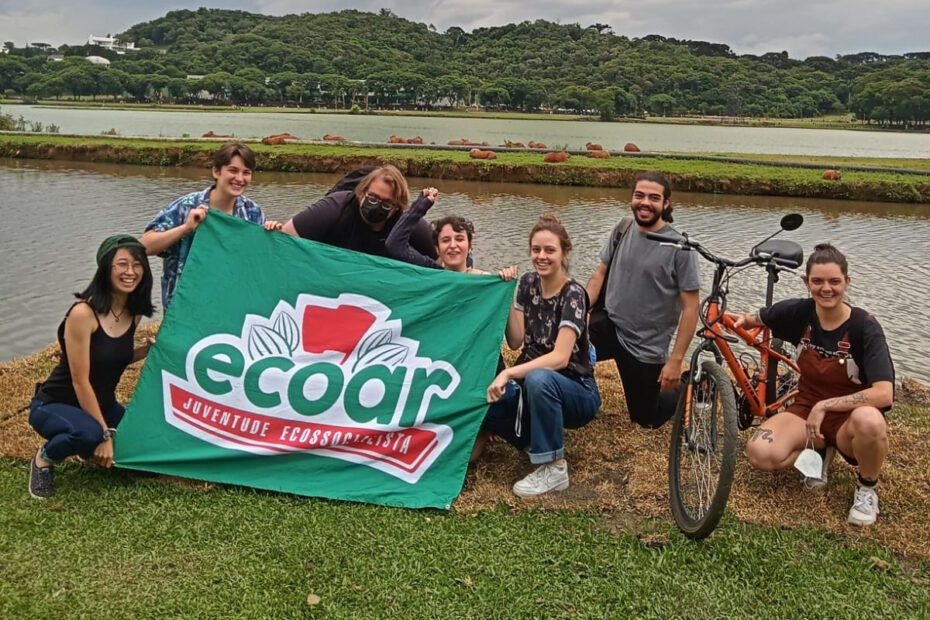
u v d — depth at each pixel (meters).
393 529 3.83
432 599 3.31
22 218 16.17
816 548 3.78
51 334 8.82
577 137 57.59
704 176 26.81
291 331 4.45
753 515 4.05
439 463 4.25
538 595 3.37
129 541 3.64
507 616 3.22
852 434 3.92
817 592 3.42
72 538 3.65
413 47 150.62
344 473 4.23
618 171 27.69
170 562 3.49
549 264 4.27
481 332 4.41
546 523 3.95
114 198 19.59
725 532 3.89
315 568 3.49
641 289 4.90
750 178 26.56
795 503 4.19
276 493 4.16
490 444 4.91
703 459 3.98
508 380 4.25
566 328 4.24
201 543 3.65
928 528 3.96
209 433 4.29
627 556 3.67
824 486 4.36
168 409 4.30
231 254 4.51
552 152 32.66
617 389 5.99
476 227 16.97
